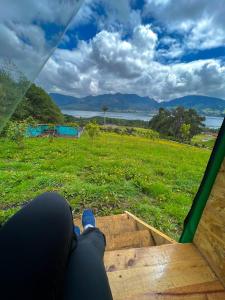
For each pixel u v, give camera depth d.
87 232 1.16
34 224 0.74
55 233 0.73
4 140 10.23
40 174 5.74
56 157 8.38
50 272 0.65
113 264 1.63
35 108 32.34
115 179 5.61
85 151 10.44
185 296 1.38
